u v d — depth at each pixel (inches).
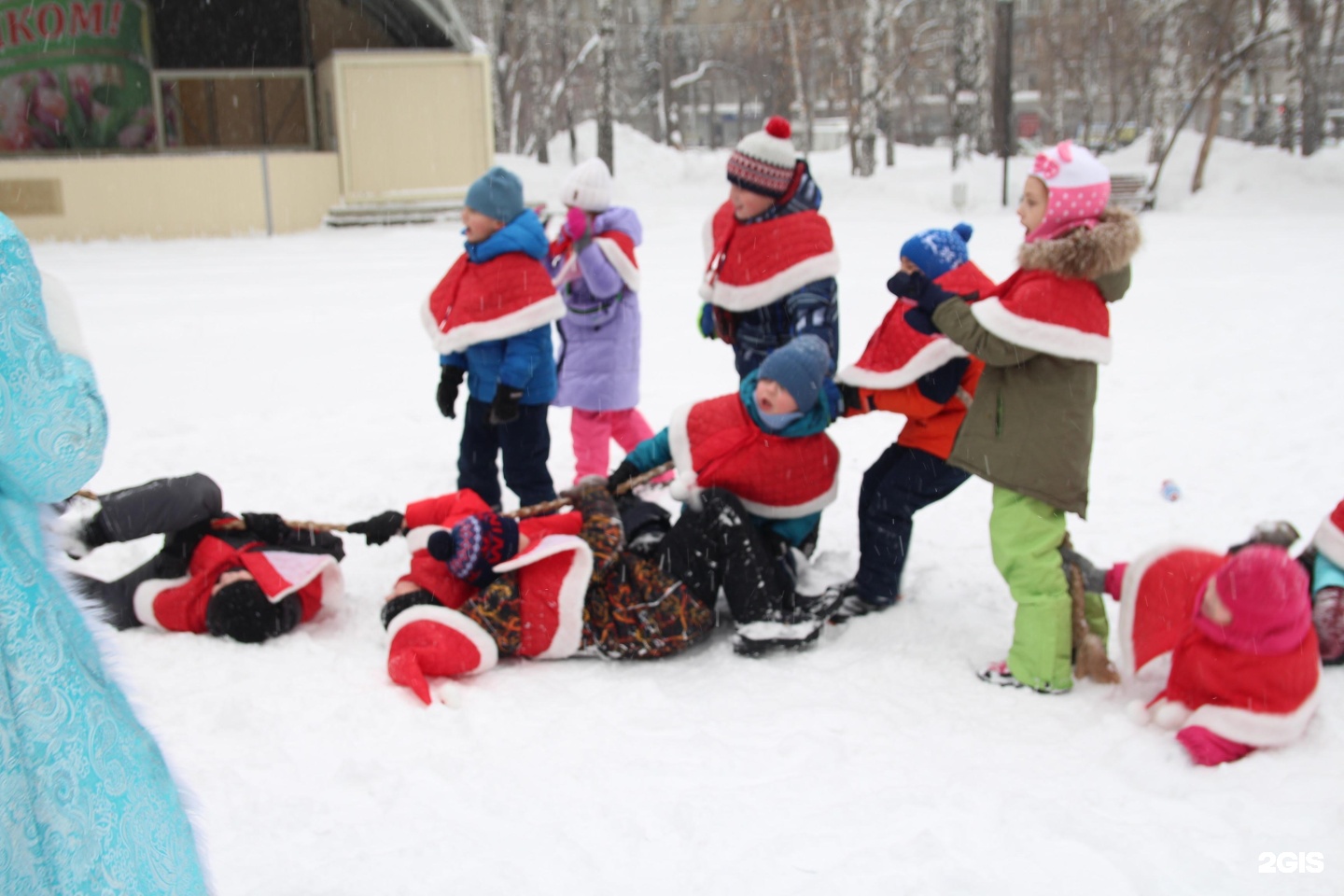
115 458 235.5
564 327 209.8
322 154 900.0
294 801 107.4
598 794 109.3
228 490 213.2
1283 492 205.0
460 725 123.8
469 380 185.0
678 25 1733.5
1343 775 109.0
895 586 156.1
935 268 140.0
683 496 147.9
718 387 304.0
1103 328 126.5
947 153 1451.8
